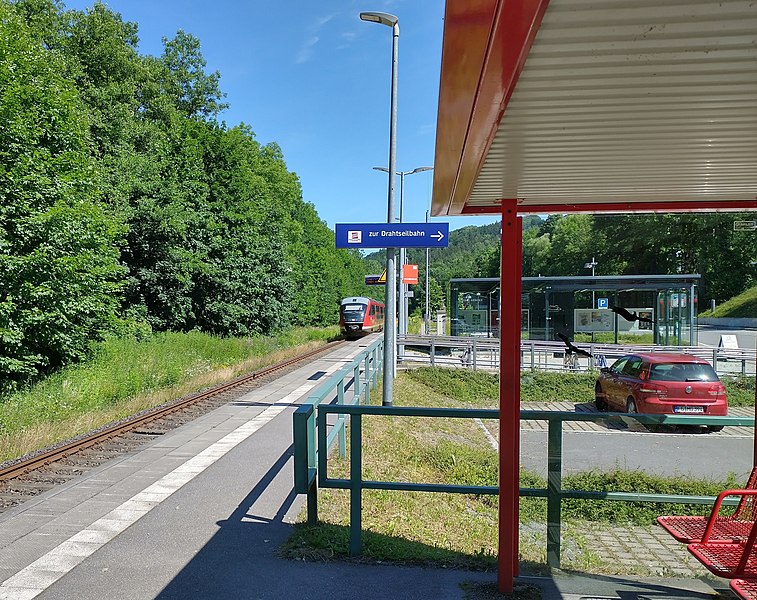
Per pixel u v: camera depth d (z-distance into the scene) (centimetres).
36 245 1392
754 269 4912
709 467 896
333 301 6438
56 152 1583
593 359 1923
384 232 1031
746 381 1758
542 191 391
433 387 1745
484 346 2041
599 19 175
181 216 2562
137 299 2564
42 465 735
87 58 3550
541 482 743
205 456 762
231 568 407
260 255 2989
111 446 841
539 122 262
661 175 350
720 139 284
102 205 1762
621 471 783
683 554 547
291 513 528
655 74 214
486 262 7425
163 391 1393
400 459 830
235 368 1967
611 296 2312
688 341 2220
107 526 499
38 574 401
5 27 1483
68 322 1451
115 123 3088
